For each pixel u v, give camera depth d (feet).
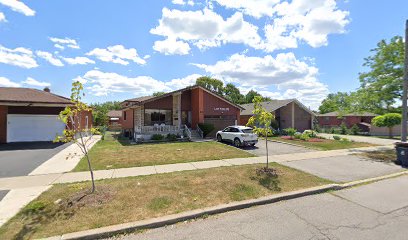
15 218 15.67
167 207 17.75
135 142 64.08
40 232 13.97
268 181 24.53
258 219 16.39
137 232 14.64
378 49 50.14
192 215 16.61
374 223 15.58
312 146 55.26
